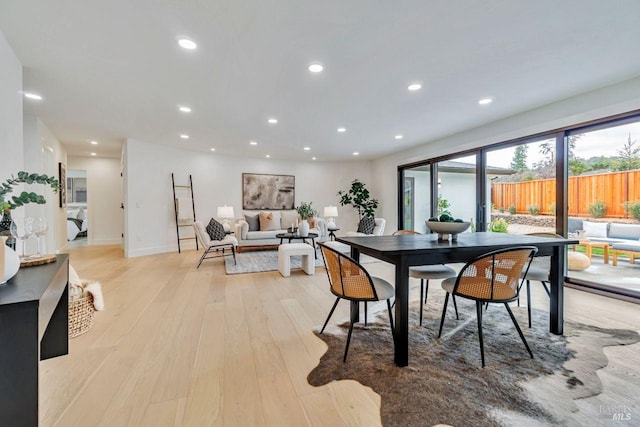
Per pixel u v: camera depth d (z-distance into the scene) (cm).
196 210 682
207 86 309
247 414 142
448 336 226
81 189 1023
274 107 375
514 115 405
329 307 293
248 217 707
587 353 198
